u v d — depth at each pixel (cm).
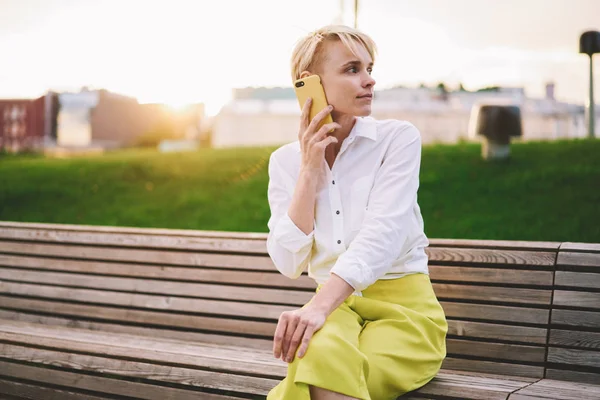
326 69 226
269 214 649
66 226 369
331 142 223
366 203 225
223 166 866
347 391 188
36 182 877
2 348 303
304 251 227
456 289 272
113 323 344
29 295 367
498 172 673
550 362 252
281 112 1425
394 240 213
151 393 268
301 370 191
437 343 220
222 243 325
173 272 334
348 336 203
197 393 259
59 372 289
